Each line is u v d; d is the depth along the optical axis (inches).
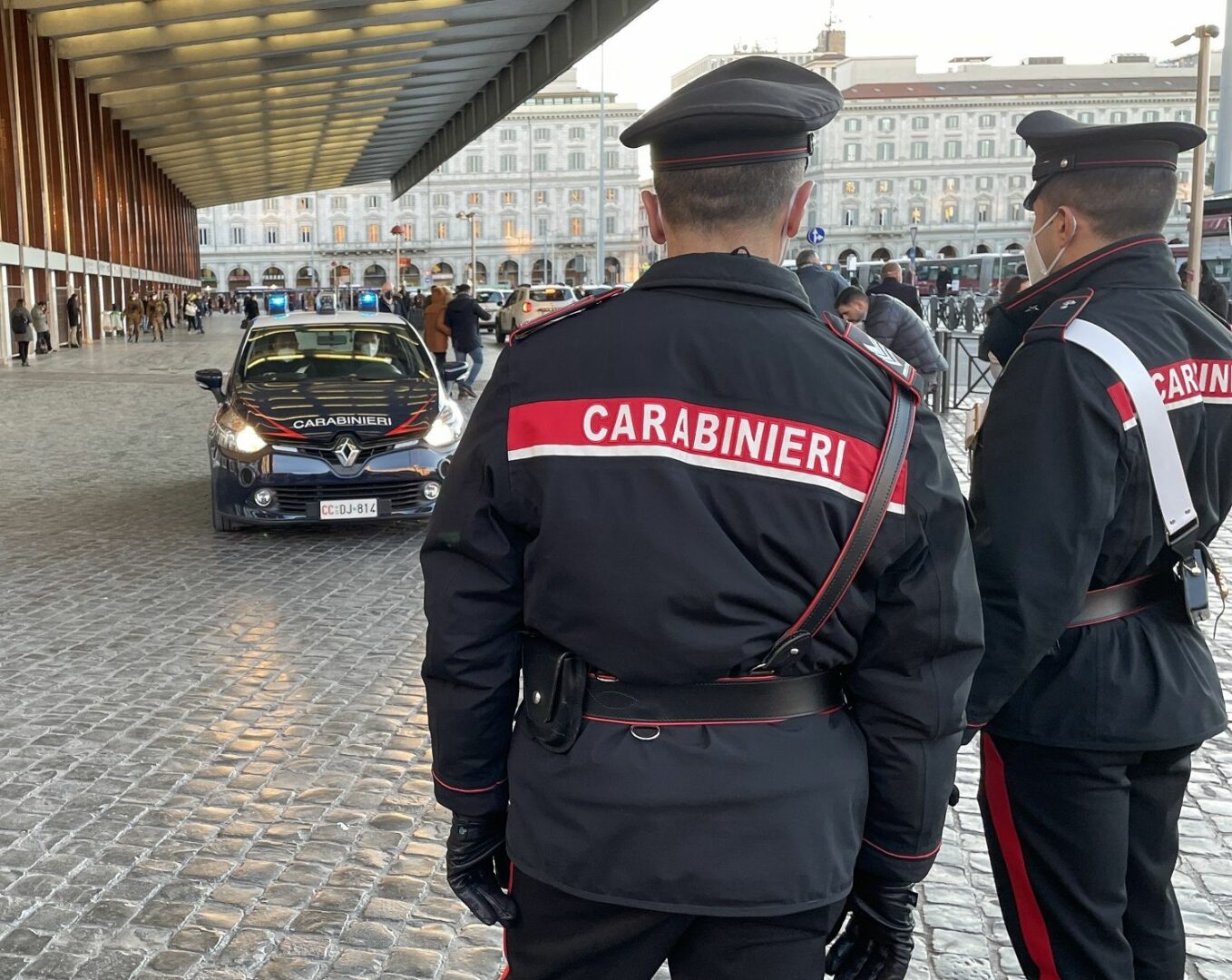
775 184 61.4
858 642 62.1
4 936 119.6
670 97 63.4
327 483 299.0
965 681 61.8
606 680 61.2
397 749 170.4
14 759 164.6
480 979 114.2
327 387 324.2
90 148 1362.0
